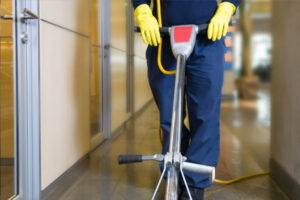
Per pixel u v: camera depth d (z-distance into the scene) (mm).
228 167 2773
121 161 1241
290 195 2043
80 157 2676
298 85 1919
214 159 1825
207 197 2086
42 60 1934
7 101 2756
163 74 1775
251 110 7570
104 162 2887
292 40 2033
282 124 2240
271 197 2100
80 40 2703
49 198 2014
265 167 2779
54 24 2105
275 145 2418
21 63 1780
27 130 1826
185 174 1704
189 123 1844
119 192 2180
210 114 1769
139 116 4465
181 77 1395
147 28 1552
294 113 1986
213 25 1550
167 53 1737
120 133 4113
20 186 1811
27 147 1826
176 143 1301
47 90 2012
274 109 2457
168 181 1229
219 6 1638
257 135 4375
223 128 4961
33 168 1866
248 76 14672
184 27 1495
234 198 2076
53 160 2098
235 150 3424
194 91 1762
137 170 2654
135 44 5113
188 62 1727
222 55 1754
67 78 2377
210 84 1726
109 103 3756
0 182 2453
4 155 2791
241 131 4699
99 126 3615
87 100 2926
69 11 2398
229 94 9477
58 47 2188
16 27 1752
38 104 1877
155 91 1820
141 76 5348
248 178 2459
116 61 4184
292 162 2018
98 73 3572
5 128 2775
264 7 13789
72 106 2496
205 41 1705
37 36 1859
